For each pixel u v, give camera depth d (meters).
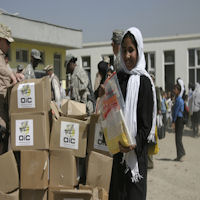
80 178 3.50
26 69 4.93
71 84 6.38
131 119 2.46
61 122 3.31
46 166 3.27
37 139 3.26
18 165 3.44
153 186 5.45
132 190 2.55
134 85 2.49
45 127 3.26
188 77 21.89
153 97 2.50
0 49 3.77
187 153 8.55
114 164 2.70
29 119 3.28
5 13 14.16
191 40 21.50
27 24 15.27
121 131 2.42
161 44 22.33
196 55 21.61
